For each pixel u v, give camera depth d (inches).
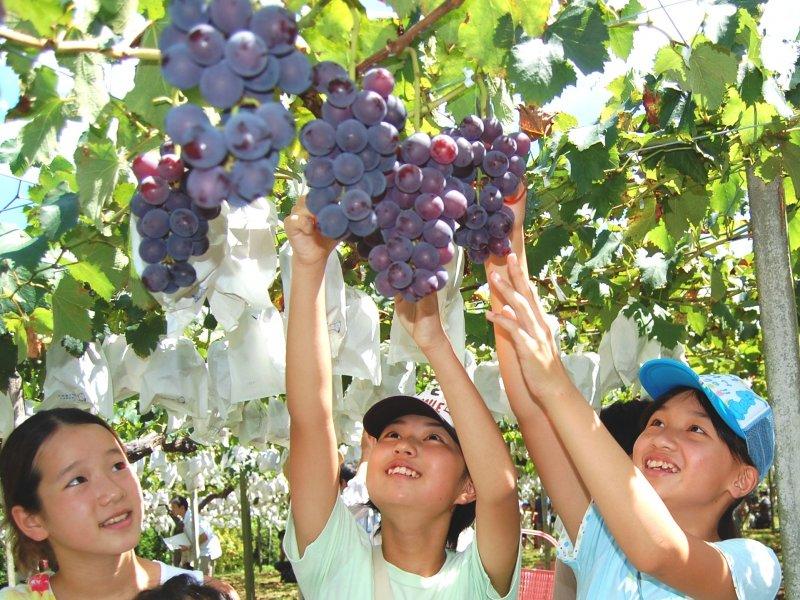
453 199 61.5
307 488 97.6
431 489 100.8
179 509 555.2
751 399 96.4
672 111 116.7
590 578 96.5
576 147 119.0
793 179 125.0
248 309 127.5
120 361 157.2
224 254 88.1
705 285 223.1
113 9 64.0
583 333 259.9
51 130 74.5
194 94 53.4
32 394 210.1
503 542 97.9
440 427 106.7
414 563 103.0
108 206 105.1
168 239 64.4
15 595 95.0
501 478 95.9
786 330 126.2
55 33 59.5
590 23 75.3
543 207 138.6
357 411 174.9
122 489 96.7
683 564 78.5
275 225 101.3
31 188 121.6
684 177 142.4
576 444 75.8
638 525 75.4
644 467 96.3
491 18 73.2
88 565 97.0
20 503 96.1
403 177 57.5
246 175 46.7
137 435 345.4
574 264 187.0
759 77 105.7
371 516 187.5
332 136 54.1
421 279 59.6
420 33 72.9
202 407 157.0
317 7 69.7
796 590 121.9
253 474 609.0
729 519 100.6
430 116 83.0
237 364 132.3
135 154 79.3
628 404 132.8
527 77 73.1
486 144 68.7
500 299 94.0
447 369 95.1
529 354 75.9
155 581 104.9
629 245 188.1
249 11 47.6
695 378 97.2
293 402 93.2
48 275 124.2
